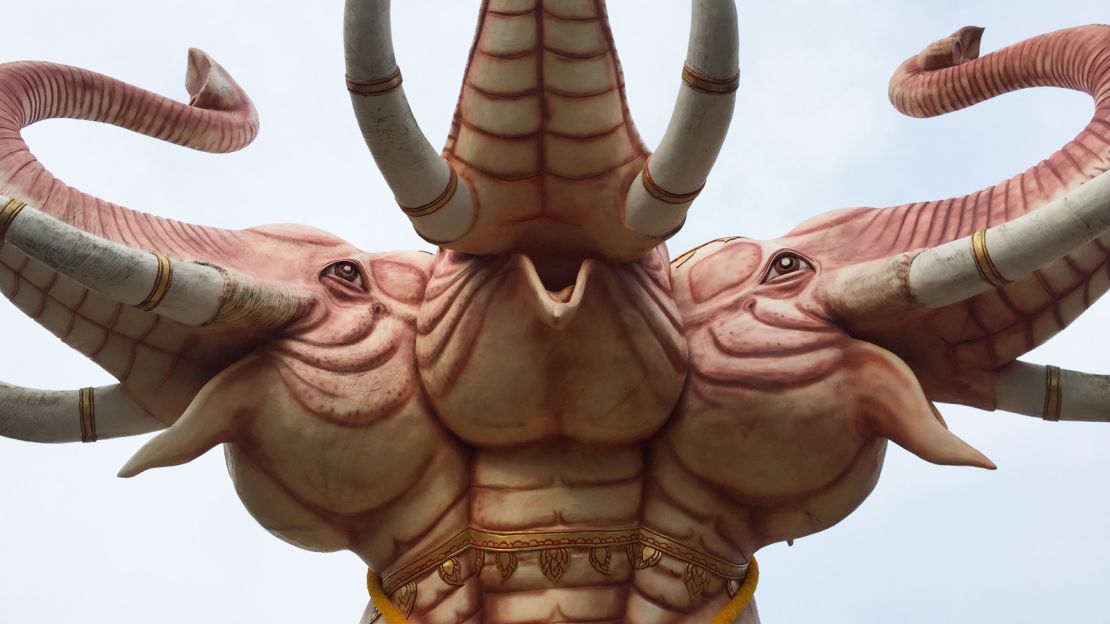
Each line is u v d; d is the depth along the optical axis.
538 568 6.95
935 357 7.32
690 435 7.03
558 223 6.54
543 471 7.07
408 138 6.02
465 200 6.34
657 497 7.13
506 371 6.75
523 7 5.97
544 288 6.54
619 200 6.36
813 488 7.06
